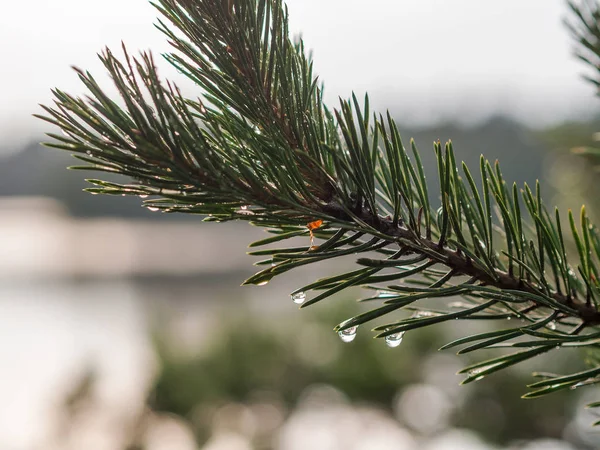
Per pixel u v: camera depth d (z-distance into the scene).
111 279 4.64
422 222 0.36
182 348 1.34
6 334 2.86
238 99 0.34
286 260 0.33
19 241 7.92
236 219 0.33
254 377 1.30
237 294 2.74
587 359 0.40
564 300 0.34
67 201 8.50
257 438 1.27
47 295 4.04
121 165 0.31
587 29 0.42
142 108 0.31
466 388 1.25
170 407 1.26
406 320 0.32
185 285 3.93
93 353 2.04
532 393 0.33
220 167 0.31
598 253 0.37
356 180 0.33
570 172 0.76
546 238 0.34
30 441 1.39
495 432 1.21
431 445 1.24
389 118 0.33
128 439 1.25
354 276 0.33
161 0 0.33
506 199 0.35
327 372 1.30
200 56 0.33
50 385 1.94
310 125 0.34
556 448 1.13
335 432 1.30
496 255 0.36
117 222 8.36
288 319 1.46
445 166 0.33
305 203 0.33
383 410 1.32
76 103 0.31
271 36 0.33
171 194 0.32
